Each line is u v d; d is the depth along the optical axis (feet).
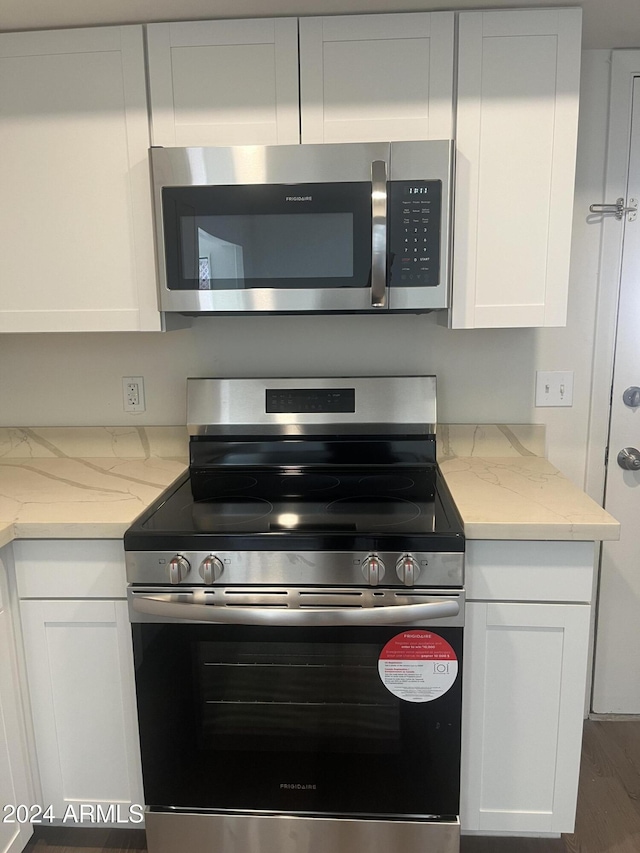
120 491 5.48
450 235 5.07
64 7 4.74
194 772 4.84
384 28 4.91
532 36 4.87
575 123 4.95
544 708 4.90
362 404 6.07
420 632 4.50
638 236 6.04
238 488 5.61
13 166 5.27
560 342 6.25
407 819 4.83
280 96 5.03
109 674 4.98
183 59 5.03
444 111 4.99
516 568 4.69
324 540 4.41
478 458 6.40
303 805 4.84
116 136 5.17
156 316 5.38
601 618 6.66
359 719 4.68
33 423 6.64
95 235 5.32
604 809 5.74
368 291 5.01
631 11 4.96
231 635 4.57
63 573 4.85
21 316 5.50
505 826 5.12
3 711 4.75
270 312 5.35
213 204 4.97
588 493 6.50
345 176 4.86
